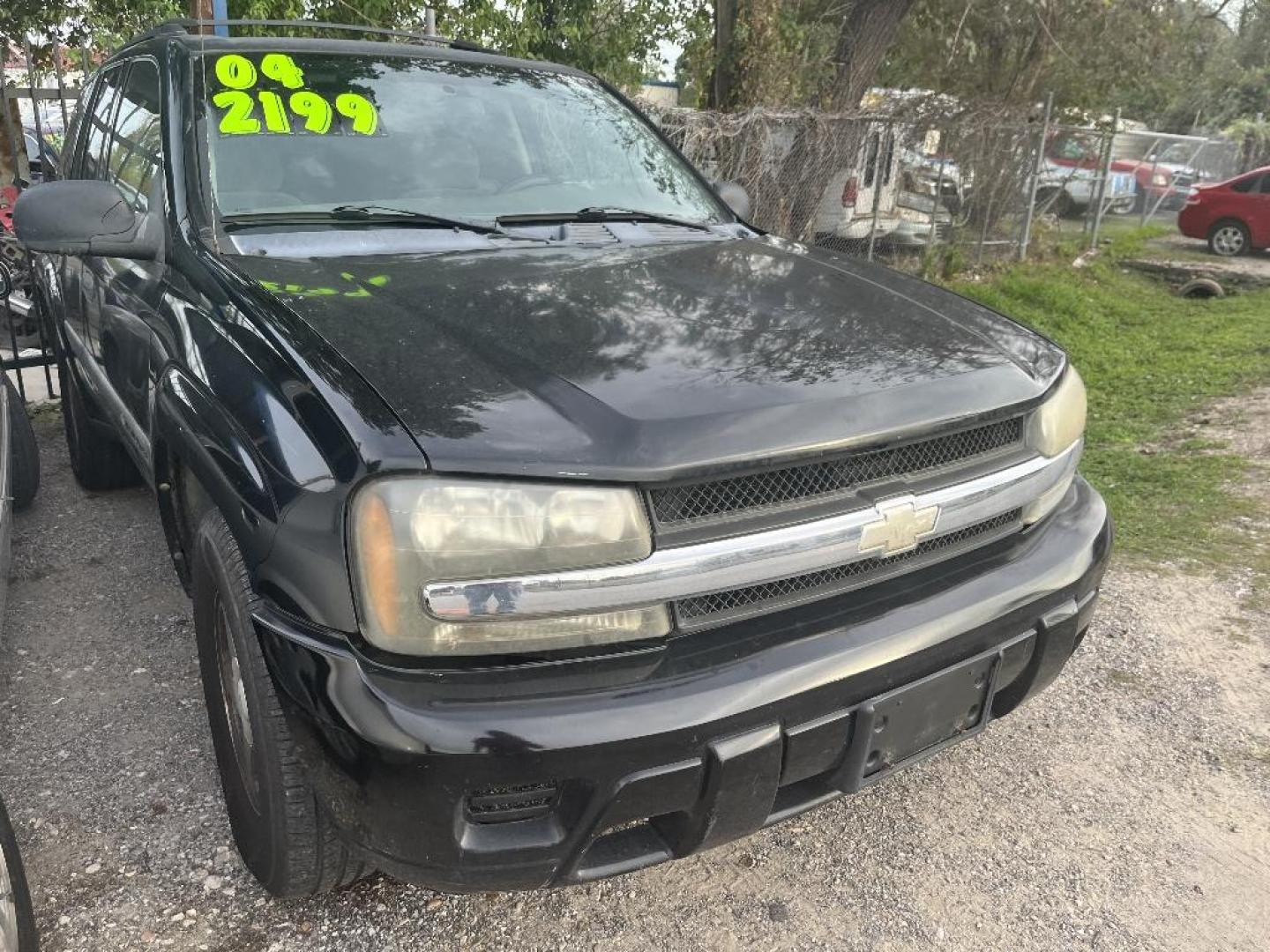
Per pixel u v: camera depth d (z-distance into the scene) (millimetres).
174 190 2580
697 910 2211
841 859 2389
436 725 1530
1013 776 2736
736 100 9445
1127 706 3104
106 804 2447
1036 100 14062
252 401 1817
